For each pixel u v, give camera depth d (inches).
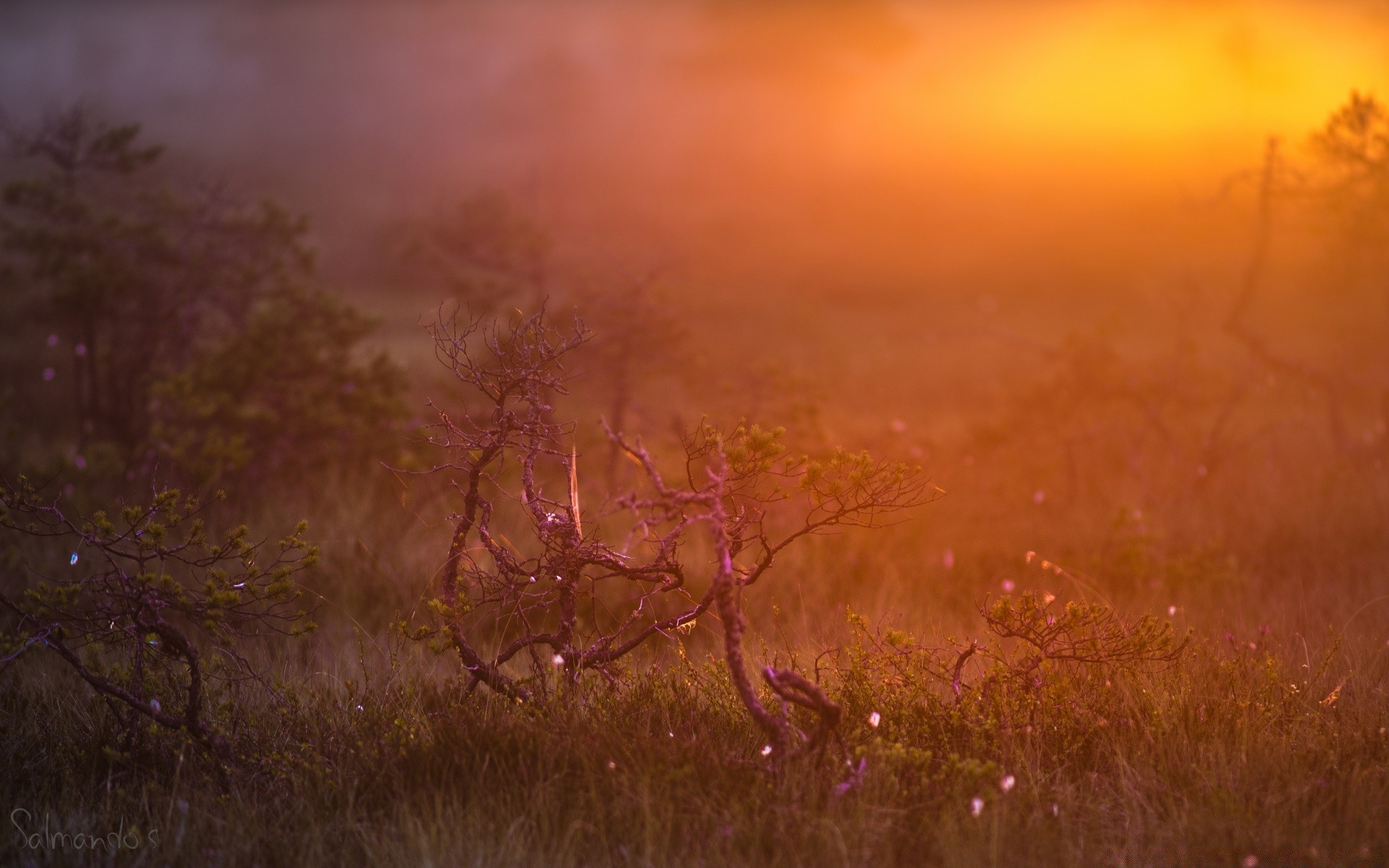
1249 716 139.6
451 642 141.9
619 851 110.7
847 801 116.4
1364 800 118.6
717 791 118.6
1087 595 227.5
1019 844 111.5
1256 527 274.7
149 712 128.2
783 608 215.3
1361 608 195.6
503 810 117.5
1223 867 109.4
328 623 209.2
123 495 269.3
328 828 117.8
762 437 129.3
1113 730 135.6
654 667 155.2
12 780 132.0
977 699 139.6
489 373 146.7
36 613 128.8
